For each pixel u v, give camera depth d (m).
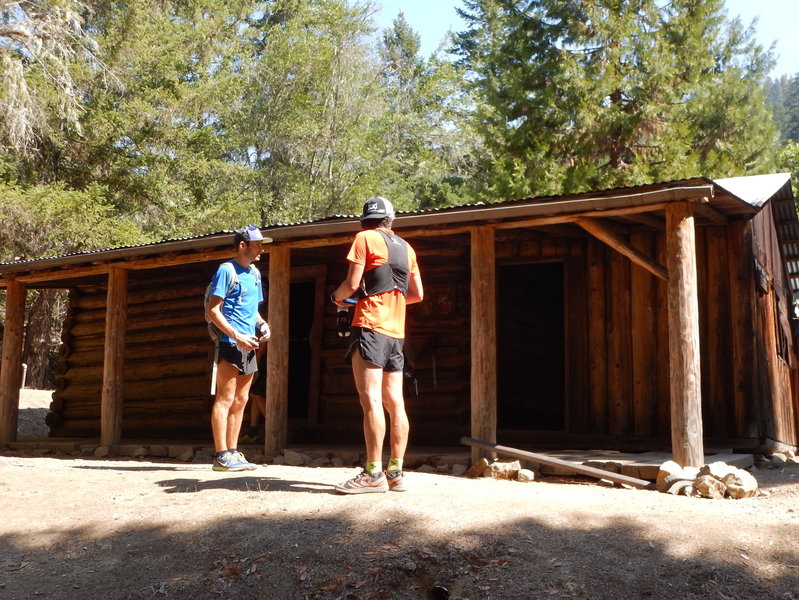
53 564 4.43
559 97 25.06
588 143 24.19
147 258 10.06
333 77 33.25
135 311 12.82
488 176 30.67
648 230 9.38
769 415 10.26
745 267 8.93
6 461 8.41
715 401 8.94
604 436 9.30
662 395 9.09
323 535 4.42
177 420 12.09
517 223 7.61
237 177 28.25
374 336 5.33
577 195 7.74
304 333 13.24
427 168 36.38
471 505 4.87
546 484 6.57
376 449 5.34
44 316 23.69
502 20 26.86
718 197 7.91
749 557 3.91
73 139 23.36
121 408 10.30
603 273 9.63
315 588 3.90
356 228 8.30
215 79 28.25
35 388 23.27
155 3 27.62
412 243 10.08
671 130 23.70
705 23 24.84
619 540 4.21
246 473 6.80
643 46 24.33
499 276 10.88
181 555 4.38
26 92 18.70
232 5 31.83
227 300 6.61
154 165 25.11
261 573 4.08
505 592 3.71
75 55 21.11
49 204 19.41
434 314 10.34
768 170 25.19
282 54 31.91
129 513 5.17
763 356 9.84
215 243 9.19
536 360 12.43
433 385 10.20
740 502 5.38
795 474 7.57
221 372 6.68
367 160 33.88
